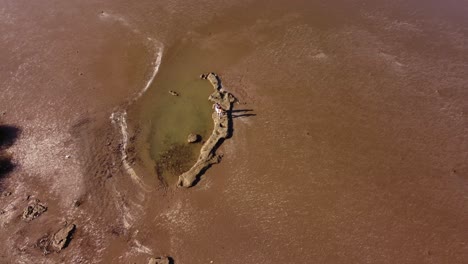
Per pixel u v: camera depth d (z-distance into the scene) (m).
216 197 27.30
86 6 42.19
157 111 32.41
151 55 36.91
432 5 41.47
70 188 27.66
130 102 33.00
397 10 41.12
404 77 34.66
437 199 27.08
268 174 28.42
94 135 30.69
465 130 30.81
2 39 38.56
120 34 39.00
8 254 24.62
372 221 25.98
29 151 29.69
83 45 37.84
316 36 38.47
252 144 30.09
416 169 28.62
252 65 35.91
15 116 31.95
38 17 40.91
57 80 34.72
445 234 25.41
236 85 34.19
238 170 28.69
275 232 25.52
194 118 31.94
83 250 24.83
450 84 33.97
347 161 29.12
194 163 29.23
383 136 30.59
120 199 27.14
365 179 28.11
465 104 32.47
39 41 38.31
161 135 30.86
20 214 26.38
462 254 24.53
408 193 27.36
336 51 36.97
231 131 30.84
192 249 24.83
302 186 27.75
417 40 37.84
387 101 32.88
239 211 26.55
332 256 24.39
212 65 36.00
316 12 41.25
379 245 24.91
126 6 42.22
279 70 35.41
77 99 33.16
